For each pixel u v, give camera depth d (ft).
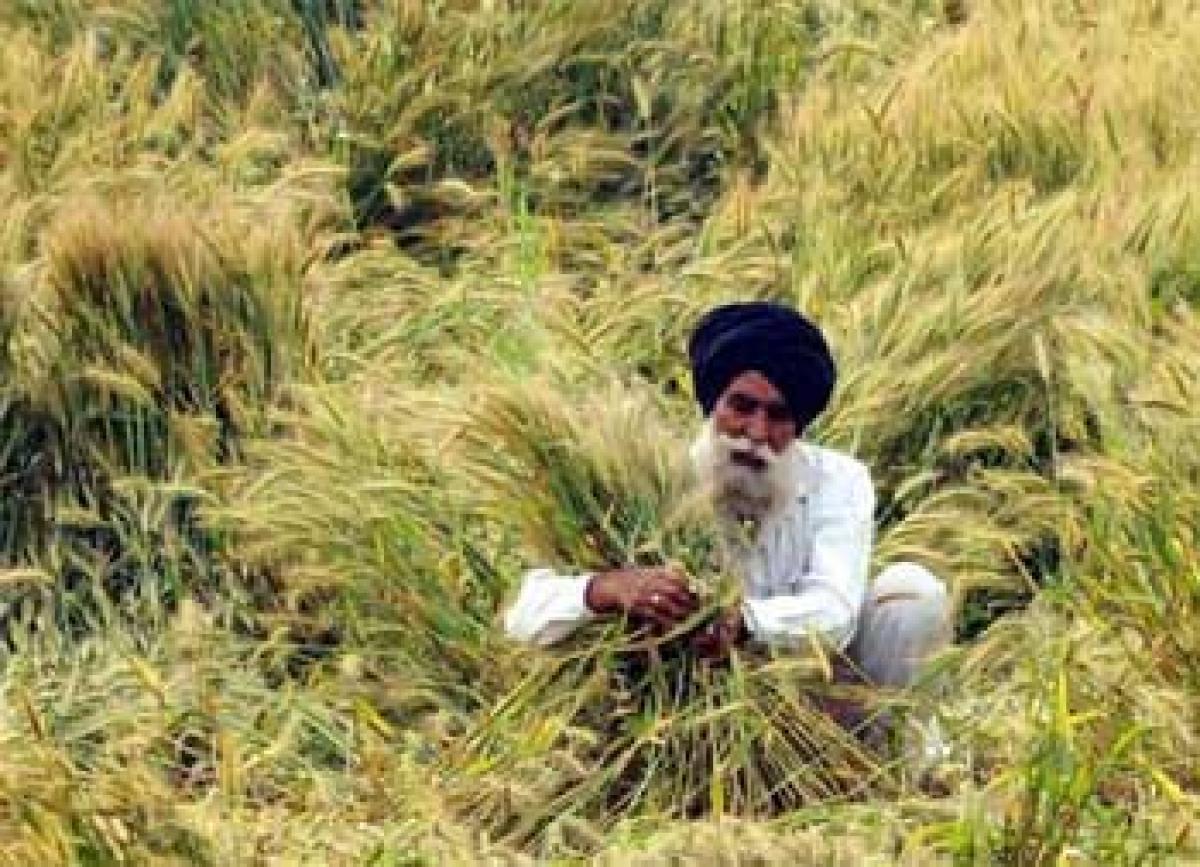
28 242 47.09
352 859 33.73
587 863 34.17
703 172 54.24
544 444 37.52
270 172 51.96
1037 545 41.47
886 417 42.65
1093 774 33.83
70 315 43.04
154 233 43.42
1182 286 45.11
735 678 36.32
